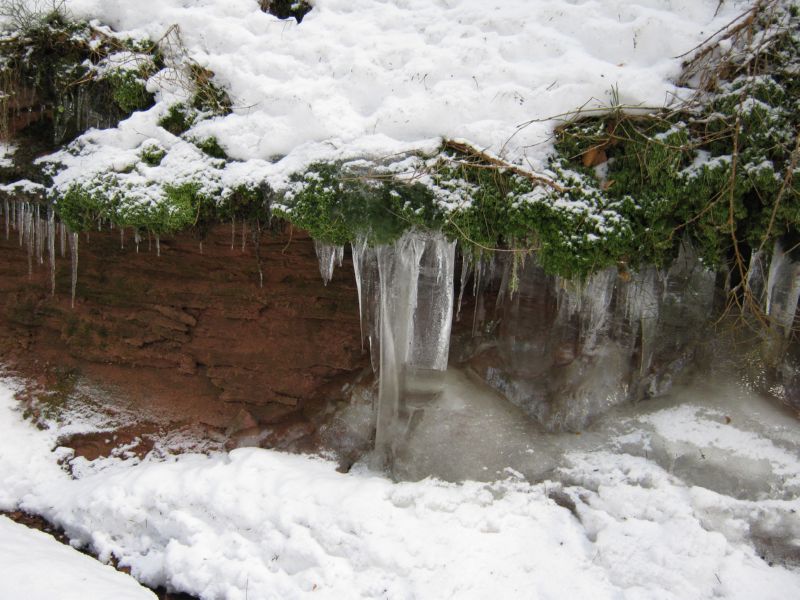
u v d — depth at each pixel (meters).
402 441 4.50
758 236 3.62
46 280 5.55
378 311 4.50
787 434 4.05
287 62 4.40
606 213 3.70
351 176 3.91
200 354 5.21
